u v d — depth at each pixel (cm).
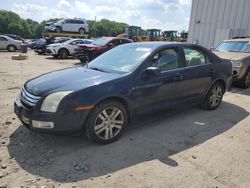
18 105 386
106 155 368
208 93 569
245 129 483
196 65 528
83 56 1456
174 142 416
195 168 342
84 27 3416
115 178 314
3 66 1300
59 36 3291
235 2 1423
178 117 534
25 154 364
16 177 310
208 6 1538
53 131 358
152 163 350
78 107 361
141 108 435
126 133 445
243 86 863
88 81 390
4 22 9619
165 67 470
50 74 446
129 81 411
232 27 1451
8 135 421
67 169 330
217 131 469
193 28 1628
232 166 350
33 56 2112
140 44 504
